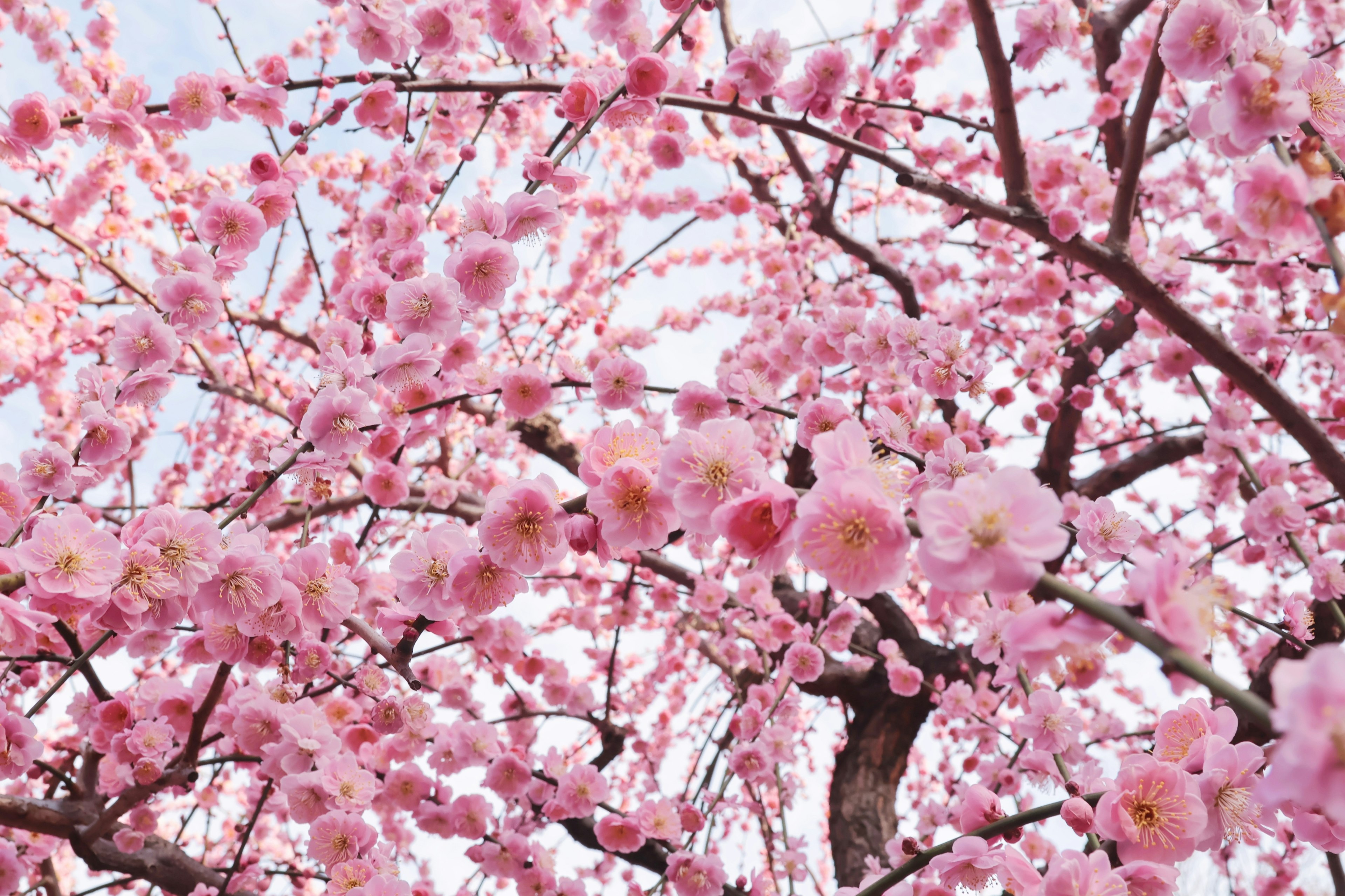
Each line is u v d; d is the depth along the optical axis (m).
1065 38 3.16
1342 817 0.70
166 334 2.32
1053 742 2.72
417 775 3.58
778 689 4.37
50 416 5.00
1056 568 4.69
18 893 3.95
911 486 2.15
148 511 1.83
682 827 3.74
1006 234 4.96
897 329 3.00
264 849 5.35
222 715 2.90
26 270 5.02
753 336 4.70
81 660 1.81
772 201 5.53
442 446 5.15
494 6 2.79
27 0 3.74
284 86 2.79
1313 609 3.56
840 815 4.60
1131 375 5.36
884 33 4.33
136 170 4.47
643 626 5.96
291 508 4.92
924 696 4.88
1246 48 1.45
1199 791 1.59
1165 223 5.63
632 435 1.64
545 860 3.66
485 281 2.17
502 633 3.92
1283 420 2.79
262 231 2.53
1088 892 1.50
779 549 1.31
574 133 2.40
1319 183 1.20
